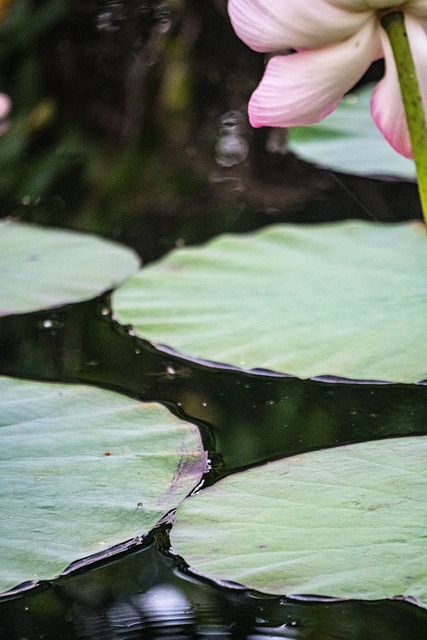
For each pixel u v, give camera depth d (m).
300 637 1.96
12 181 3.42
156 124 3.98
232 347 2.31
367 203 2.95
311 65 2.08
